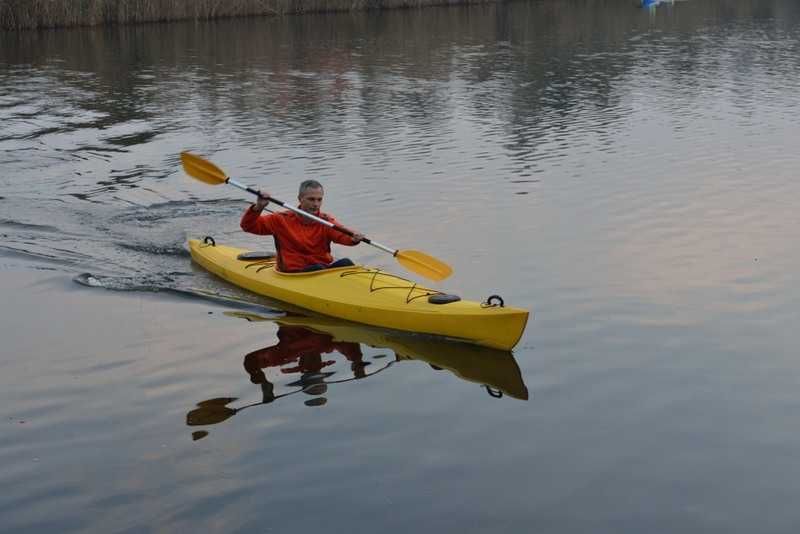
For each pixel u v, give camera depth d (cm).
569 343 766
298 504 534
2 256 1014
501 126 1783
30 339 781
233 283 946
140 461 582
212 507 531
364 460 582
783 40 3225
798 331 776
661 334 777
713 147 1557
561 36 3412
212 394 679
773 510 526
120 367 725
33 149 1630
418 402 665
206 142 1680
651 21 3988
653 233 1066
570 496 541
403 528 511
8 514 526
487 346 770
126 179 1408
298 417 641
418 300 816
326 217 910
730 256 975
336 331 815
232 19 3894
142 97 2167
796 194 1230
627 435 612
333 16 4078
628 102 2034
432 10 4384
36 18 3475
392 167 1451
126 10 3625
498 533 506
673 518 519
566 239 1049
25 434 618
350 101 2088
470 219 1143
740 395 667
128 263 1005
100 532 508
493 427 625
